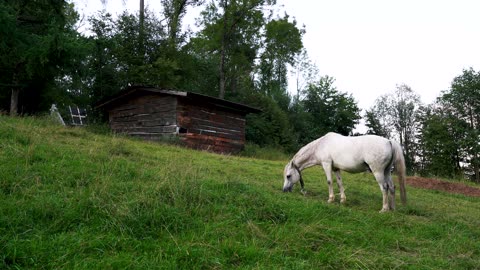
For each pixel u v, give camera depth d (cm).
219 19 3281
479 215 819
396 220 605
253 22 3288
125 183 589
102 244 386
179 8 2978
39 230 401
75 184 575
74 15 2378
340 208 640
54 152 748
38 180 556
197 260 371
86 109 2227
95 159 755
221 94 3209
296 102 4431
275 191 765
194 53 3378
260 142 2830
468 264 450
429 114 4481
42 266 330
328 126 4906
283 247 429
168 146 1412
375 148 702
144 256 369
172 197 538
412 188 1210
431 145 3988
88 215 450
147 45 2480
